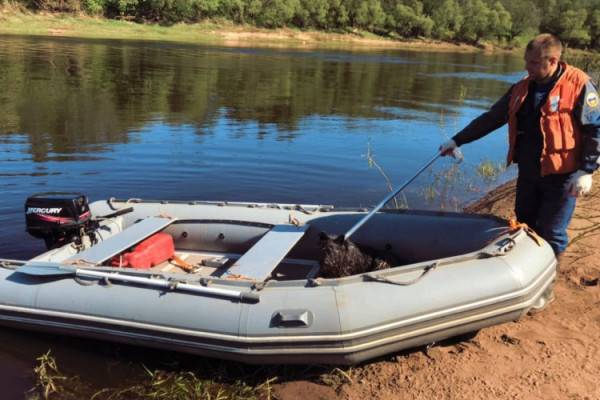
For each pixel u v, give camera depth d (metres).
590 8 60.53
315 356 2.83
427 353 3.18
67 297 3.18
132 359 3.27
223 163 7.59
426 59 34.75
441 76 23.28
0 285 3.33
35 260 3.53
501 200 6.22
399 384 2.94
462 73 25.38
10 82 14.15
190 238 4.43
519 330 3.34
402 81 20.33
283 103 13.45
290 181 6.98
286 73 20.36
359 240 4.06
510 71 28.23
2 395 2.94
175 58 23.28
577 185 3.19
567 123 3.16
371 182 7.13
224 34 42.91
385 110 13.17
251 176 7.09
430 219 3.97
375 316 2.83
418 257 3.94
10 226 5.20
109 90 13.81
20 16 35.47
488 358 3.09
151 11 42.12
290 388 2.99
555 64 3.15
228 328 2.86
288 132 9.91
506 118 3.56
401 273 3.00
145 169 7.16
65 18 37.44
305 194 6.55
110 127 9.63
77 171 6.96
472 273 3.02
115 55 22.86
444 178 7.48
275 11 46.97
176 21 43.19
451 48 54.56
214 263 4.16
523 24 60.22
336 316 2.80
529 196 3.49
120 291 3.12
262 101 13.56
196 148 8.36
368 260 3.60
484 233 3.59
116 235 3.93
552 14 61.69
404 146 9.19
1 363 3.20
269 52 30.66
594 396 2.75
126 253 3.84
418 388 2.89
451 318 2.94
